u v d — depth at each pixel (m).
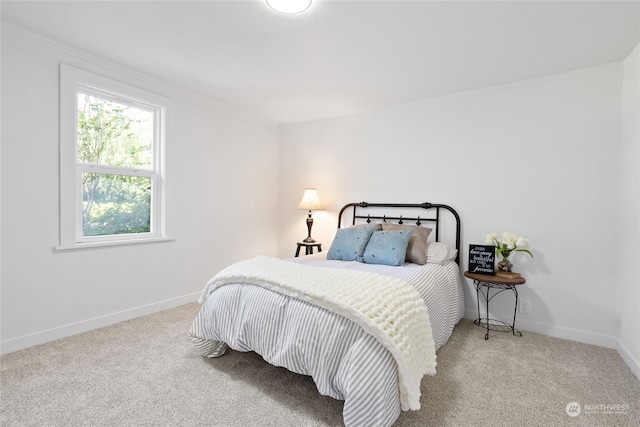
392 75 2.78
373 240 2.96
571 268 2.65
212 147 3.60
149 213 3.12
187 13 1.94
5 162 2.19
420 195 3.39
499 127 2.96
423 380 1.97
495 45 2.25
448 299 2.56
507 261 2.76
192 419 1.58
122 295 2.86
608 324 2.50
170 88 3.13
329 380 1.53
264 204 4.30
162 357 2.20
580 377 2.02
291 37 2.19
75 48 2.42
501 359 2.26
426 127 3.36
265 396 1.77
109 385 1.85
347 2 1.79
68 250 2.51
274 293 1.85
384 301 1.63
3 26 2.12
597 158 2.55
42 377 1.92
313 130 4.20
